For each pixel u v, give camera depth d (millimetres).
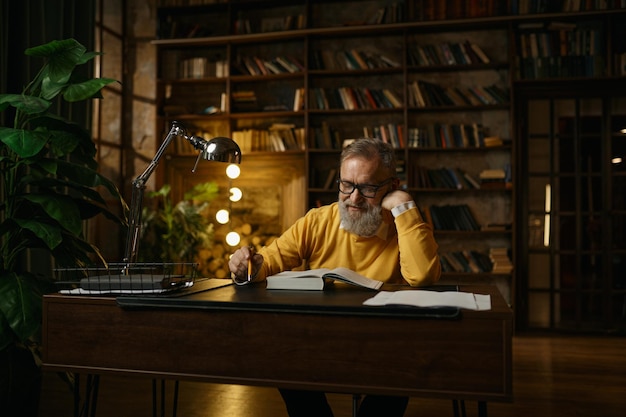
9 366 2414
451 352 1502
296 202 5984
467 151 5742
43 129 2473
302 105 5836
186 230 5625
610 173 5508
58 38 4465
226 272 5980
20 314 2264
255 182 6082
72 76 2613
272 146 5926
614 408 3186
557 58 5422
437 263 2039
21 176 2584
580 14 5277
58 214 2336
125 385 3592
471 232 5523
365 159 2080
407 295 1628
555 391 3521
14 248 2629
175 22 6105
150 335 1696
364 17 5949
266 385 1605
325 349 1575
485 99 5570
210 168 6152
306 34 5770
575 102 5574
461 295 1648
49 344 1774
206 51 6250
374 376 1544
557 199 5598
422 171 5633
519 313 5559
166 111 6078
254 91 6164
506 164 5605
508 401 1463
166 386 3578
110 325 1729
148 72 6355
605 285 5508
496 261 5477
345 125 5957
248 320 1629
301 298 1703
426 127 5703
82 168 2564
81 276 2855
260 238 6055
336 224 2340
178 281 1938
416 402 3342
